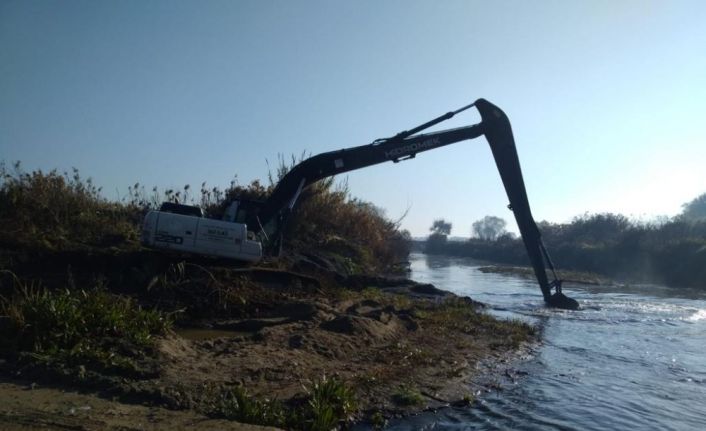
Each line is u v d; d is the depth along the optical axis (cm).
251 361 759
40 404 567
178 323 1073
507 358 974
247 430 539
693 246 3219
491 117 1705
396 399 697
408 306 1433
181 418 560
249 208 1550
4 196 1405
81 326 754
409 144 1641
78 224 1455
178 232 1225
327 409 595
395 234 2830
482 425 646
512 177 1733
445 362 896
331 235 2008
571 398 763
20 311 771
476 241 7550
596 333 1292
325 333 940
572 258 4088
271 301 1223
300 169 1591
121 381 638
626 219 4803
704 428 669
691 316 1598
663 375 909
